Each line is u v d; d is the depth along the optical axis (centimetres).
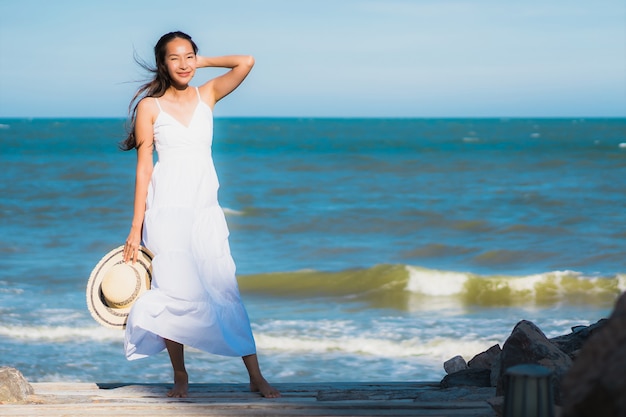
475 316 1261
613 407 221
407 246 2022
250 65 449
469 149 6184
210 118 450
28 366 951
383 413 417
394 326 1174
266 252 1972
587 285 1463
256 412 422
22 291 1417
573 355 470
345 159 4925
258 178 3812
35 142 7438
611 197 2845
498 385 441
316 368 955
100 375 921
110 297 445
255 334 1112
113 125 13688
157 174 443
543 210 2578
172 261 436
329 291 1473
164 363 968
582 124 15850
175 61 436
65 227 2277
